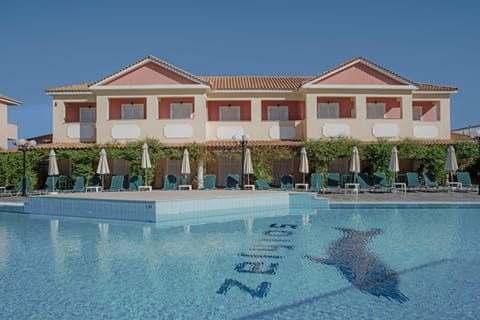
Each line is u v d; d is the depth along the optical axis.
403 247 9.07
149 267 7.51
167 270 7.30
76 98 27.83
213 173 27.56
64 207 15.16
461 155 25.75
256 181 23.58
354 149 22.52
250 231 11.38
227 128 27.28
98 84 26.39
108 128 26.36
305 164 23.34
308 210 16.03
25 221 13.78
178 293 5.99
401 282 6.47
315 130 26.48
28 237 10.68
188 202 14.30
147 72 26.66
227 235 10.78
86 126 27.56
